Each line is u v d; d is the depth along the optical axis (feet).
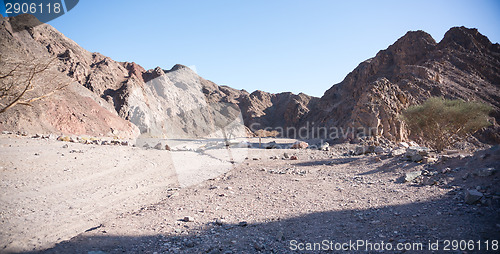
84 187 28.30
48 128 100.63
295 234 14.30
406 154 34.37
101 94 196.34
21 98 42.24
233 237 13.99
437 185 21.79
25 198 23.24
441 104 61.36
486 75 188.24
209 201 22.15
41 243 14.19
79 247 12.67
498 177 18.75
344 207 18.89
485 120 61.26
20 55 43.37
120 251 12.25
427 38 219.41
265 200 21.91
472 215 14.35
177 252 12.12
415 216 15.39
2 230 15.99
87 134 116.88
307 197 22.38
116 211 21.02
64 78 48.52
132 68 278.46
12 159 37.19
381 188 23.79
